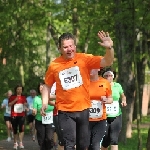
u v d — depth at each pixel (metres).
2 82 37.03
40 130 15.64
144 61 38.94
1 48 38.09
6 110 24.98
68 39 8.09
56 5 29.73
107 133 13.85
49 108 15.48
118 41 24.69
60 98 8.19
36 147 22.56
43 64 40.22
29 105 26.44
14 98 21.50
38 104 15.63
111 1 23.73
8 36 37.16
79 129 8.19
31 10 30.75
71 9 29.56
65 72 8.13
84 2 26.50
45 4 29.83
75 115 8.11
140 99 39.81
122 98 14.57
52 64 8.25
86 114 8.16
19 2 32.50
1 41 37.53
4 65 38.19
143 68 39.16
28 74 38.81
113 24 25.03
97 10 25.39
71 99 8.11
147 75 44.09
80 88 8.11
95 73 11.79
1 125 32.66
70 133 8.09
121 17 21.73
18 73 37.88
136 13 21.84
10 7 32.75
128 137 27.78
